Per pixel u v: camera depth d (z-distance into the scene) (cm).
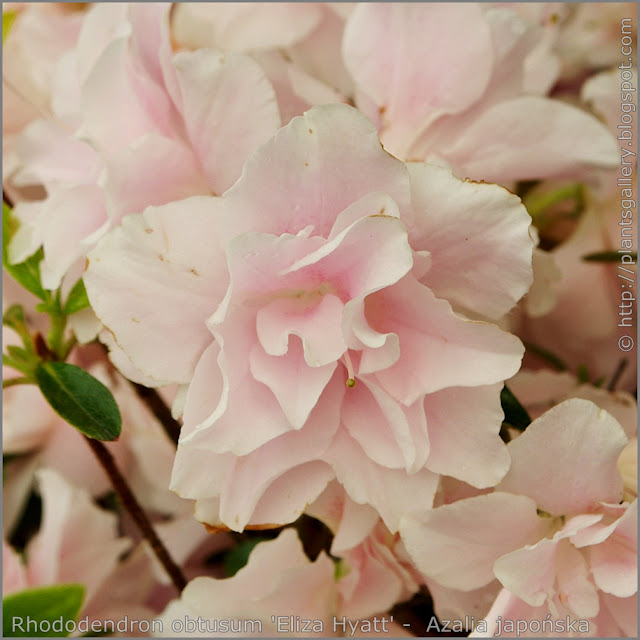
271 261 29
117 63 31
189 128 31
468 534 31
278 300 30
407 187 29
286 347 30
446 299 30
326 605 33
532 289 34
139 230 30
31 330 35
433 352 30
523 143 33
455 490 32
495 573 30
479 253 30
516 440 31
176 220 30
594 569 31
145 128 32
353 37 33
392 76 33
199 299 30
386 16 33
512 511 31
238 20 36
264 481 30
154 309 30
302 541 35
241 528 30
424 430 30
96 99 31
